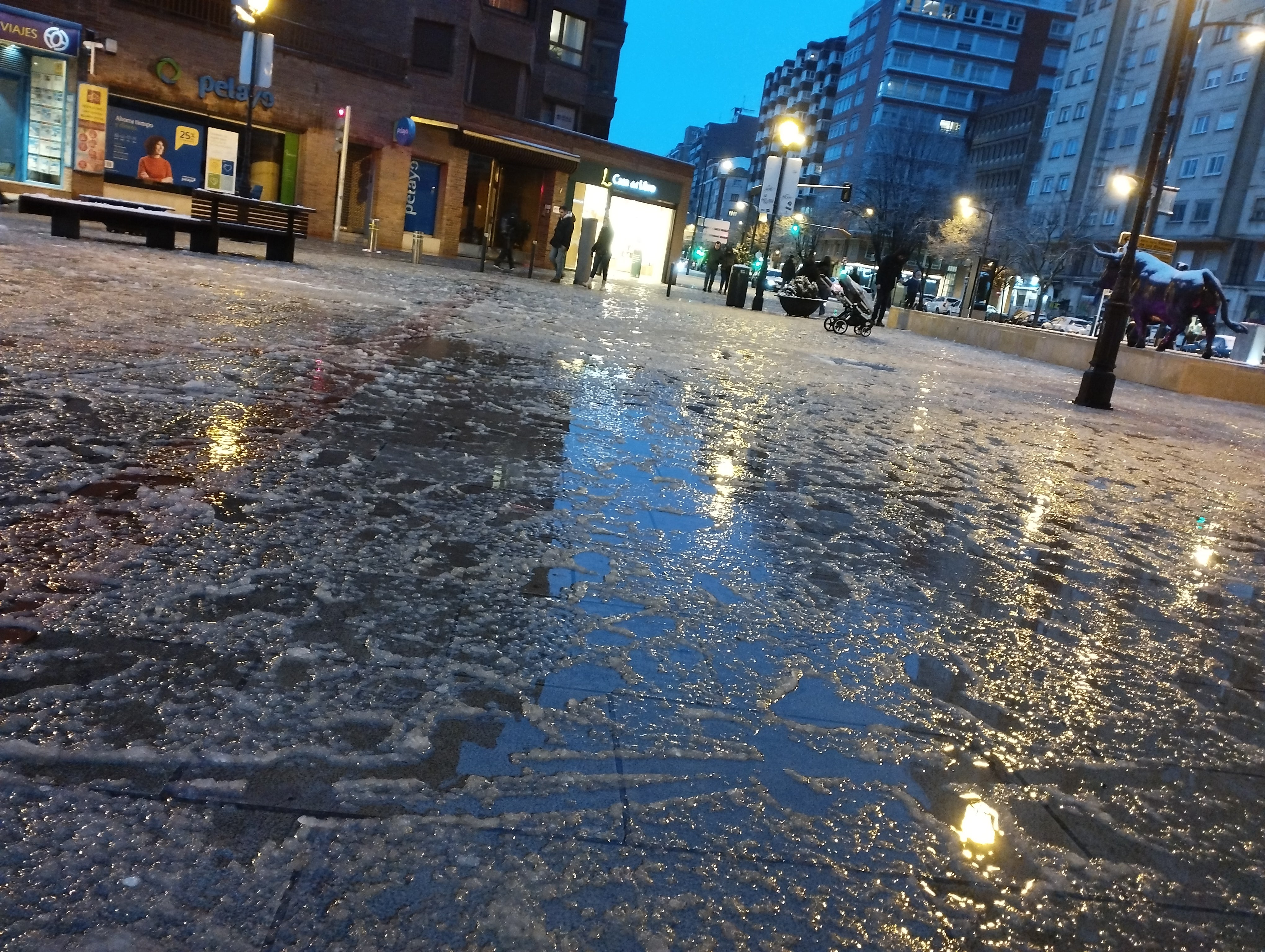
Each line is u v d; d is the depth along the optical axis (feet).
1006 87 357.82
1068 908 6.63
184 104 90.58
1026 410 40.45
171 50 88.48
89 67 83.41
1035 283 261.65
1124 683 11.23
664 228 146.00
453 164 114.42
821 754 8.32
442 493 14.47
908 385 43.11
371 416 18.88
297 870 5.80
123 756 6.66
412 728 7.64
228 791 6.46
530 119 129.39
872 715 9.31
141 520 11.35
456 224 117.08
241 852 5.89
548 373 28.14
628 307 67.21
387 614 9.77
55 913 5.17
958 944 6.09
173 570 10.03
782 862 6.65
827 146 434.30
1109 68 257.96
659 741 8.09
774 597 12.32
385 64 106.52
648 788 7.32
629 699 8.79
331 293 42.22
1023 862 7.11
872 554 15.16
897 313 119.96
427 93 109.81
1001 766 8.64
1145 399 56.08
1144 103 241.76
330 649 8.78
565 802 6.95
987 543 17.11
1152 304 77.20
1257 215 200.13
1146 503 23.35
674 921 5.88
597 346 37.68
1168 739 9.77
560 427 20.80
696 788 7.43
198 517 11.74
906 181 270.46
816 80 451.53
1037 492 22.70
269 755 6.95
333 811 6.42
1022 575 15.37
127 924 5.18
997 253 232.53
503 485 15.46
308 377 21.72
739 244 158.20
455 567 11.41
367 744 7.30
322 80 100.42
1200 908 6.86
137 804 6.18
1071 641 12.48
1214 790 8.77
